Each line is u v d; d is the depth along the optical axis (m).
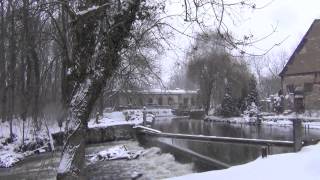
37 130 11.76
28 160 20.64
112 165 20.73
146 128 27.78
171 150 22.41
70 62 7.83
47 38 9.13
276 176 9.51
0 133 23.80
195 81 54.06
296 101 51.78
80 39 7.49
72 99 7.56
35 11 8.38
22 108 12.27
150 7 7.60
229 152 18.38
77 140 7.52
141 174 18.38
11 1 8.85
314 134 28.61
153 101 79.19
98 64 7.44
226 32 7.54
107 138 30.33
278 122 41.34
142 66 13.52
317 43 52.91
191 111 57.50
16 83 14.67
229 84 51.50
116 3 7.45
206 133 31.02
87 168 19.48
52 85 11.78
